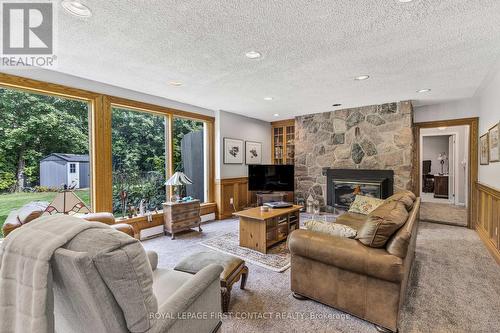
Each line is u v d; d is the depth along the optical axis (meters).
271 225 3.46
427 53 2.44
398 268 1.54
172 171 4.34
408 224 1.80
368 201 3.73
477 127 4.23
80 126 3.22
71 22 1.88
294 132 6.11
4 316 0.95
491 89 3.29
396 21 1.88
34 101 2.86
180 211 3.91
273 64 2.71
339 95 3.97
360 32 2.04
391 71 2.93
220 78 3.16
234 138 5.43
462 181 6.66
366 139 4.77
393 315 1.60
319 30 2.01
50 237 0.91
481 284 2.30
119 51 2.38
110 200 3.41
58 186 3.02
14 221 2.20
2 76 2.54
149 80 3.23
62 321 1.06
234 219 5.11
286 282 2.38
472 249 3.24
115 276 0.85
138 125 3.97
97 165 3.28
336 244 1.79
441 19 1.85
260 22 1.89
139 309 0.91
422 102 4.49
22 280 0.90
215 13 1.78
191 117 4.64
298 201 5.68
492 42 2.21
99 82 3.30
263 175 5.29
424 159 8.83
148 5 1.68
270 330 1.70
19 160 2.76
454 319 1.80
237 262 2.04
